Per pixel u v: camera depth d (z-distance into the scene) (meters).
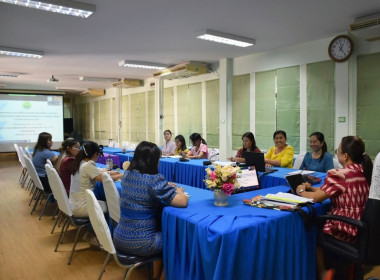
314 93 4.65
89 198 1.75
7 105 10.21
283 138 3.81
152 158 1.87
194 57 5.80
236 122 5.95
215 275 1.44
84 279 2.35
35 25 3.85
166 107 7.90
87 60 6.02
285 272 1.71
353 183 1.89
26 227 3.55
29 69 7.06
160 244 1.81
